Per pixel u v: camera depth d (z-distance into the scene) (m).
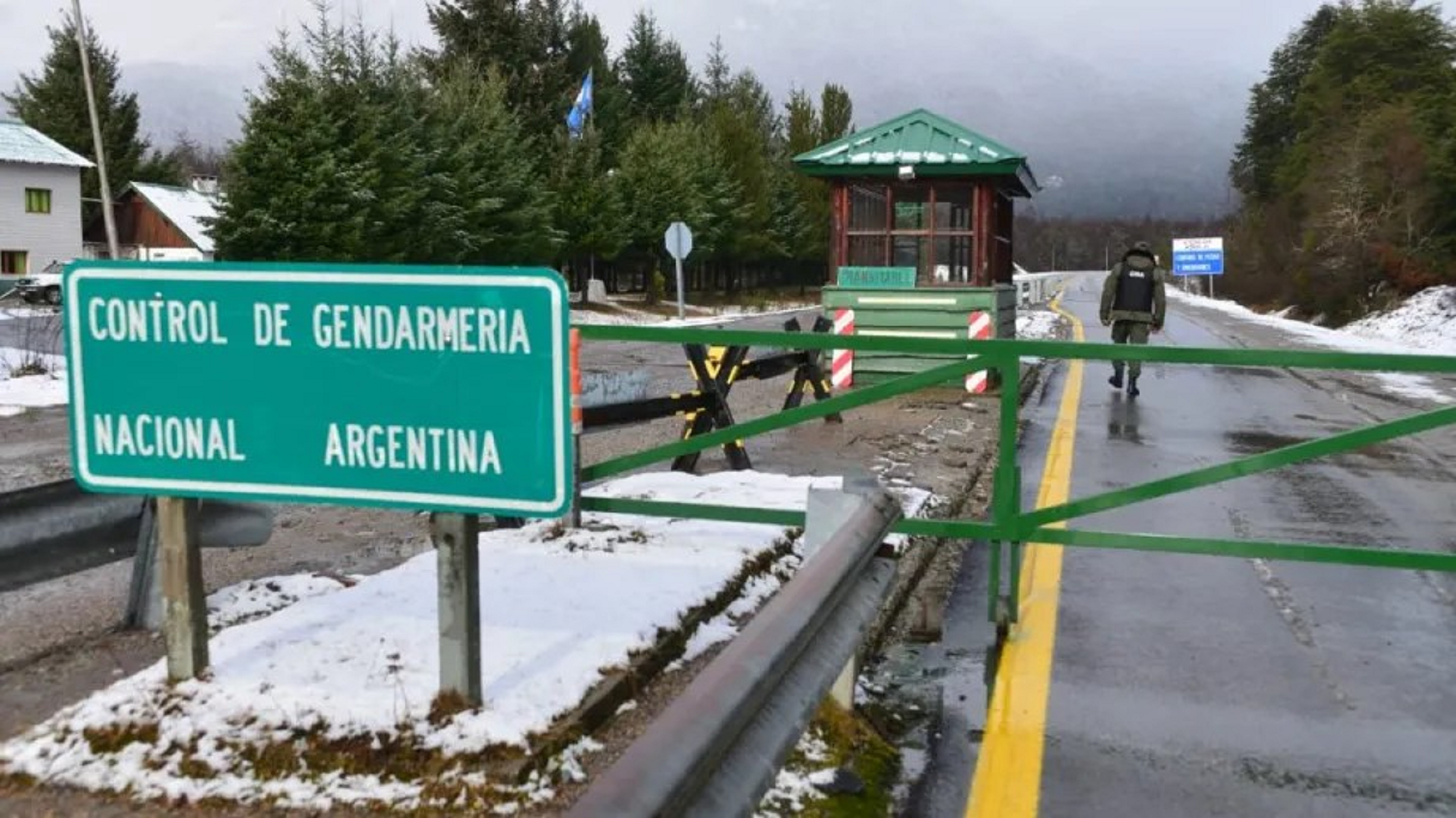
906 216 15.92
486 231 36.81
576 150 45.41
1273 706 4.74
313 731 3.55
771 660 2.56
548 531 6.07
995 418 12.97
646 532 6.20
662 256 51.62
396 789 3.37
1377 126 47.75
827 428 11.65
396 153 31.56
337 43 30.94
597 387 7.15
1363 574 6.85
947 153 15.14
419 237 33.12
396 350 3.46
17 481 9.01
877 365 15.56
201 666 3.91
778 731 2.61
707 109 67.12
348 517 7.60
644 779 1.88
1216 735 4.44
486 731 3.54
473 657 3.67
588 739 3.72
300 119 29.66
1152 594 6.40
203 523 5.14
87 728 3.62
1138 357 5.03
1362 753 4.29
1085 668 5.19
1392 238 45.53
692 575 5.29
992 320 15.17
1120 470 10.25
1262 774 4.09
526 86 47.12
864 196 15.85
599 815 1.73
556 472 3.36
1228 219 107.88
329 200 30.11
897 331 15.51
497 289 3.35
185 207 56.53
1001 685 4.95
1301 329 32.72
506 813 3.27
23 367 18.22
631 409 7.28
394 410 3.47
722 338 5.56
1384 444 12.11
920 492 8.02
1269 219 61.47
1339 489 9.61
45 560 4.66
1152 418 13.77
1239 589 6.51
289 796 3.35
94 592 5.73
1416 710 4.73
